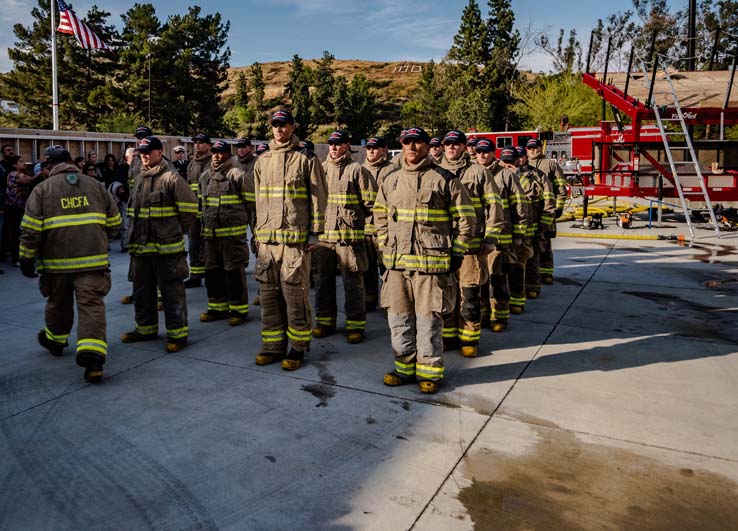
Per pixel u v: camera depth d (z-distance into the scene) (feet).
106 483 9.96
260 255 15.57
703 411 12.62
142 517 9.02
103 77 136.56
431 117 165.58
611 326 19.29
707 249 35.17
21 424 12.21
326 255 17.95
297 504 9.29
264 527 8.73
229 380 14.61
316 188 14.96
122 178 33.91
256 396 13.58
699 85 46.11
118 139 42.83
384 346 17.43
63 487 9.86
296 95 206.69
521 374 14.93
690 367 15.34
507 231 18.48
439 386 14.15
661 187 44.01
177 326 16.84
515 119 148.87
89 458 10.80
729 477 9.98
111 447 11.19
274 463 10.55
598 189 45.60
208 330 19.17
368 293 21.63
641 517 8.87
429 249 13.20
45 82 124.88
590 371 15.11
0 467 10.53
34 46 129.18
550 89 117.19
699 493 9.50
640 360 15.92
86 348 14.23
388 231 13.85
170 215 16.60
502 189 18.53
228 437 11.55
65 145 39.11
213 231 19.36
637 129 43.86
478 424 12.05
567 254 34.27
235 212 19.20
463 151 16.60
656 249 35.53
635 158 44.37
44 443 11.38
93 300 14.52
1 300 23.06
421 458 10.66
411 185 13.32
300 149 15.15
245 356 16.48
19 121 129.49
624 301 22.71
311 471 10.25
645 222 48.42
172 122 130.82
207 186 19.47
